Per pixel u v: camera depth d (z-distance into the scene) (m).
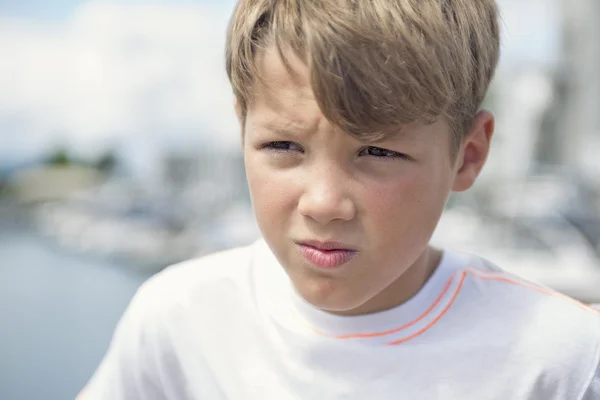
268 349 0.70
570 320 0.67
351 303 0.57
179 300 0.76
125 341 0.76
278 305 0.71
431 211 0.57
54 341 3.28
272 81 0.53
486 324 0.67
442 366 0.65
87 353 3.13
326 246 0.55
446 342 0.66
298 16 0.52
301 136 0.53
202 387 0.72
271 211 0.56
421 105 0.52
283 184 0.55
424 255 0.68
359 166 0.53
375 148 0.53
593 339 0.65
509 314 0.68
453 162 0.59
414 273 0.67
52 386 2.72
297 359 0.68
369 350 0.66
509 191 4.05
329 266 0.55
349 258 0.55
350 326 0.67
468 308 0.68
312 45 0.50
